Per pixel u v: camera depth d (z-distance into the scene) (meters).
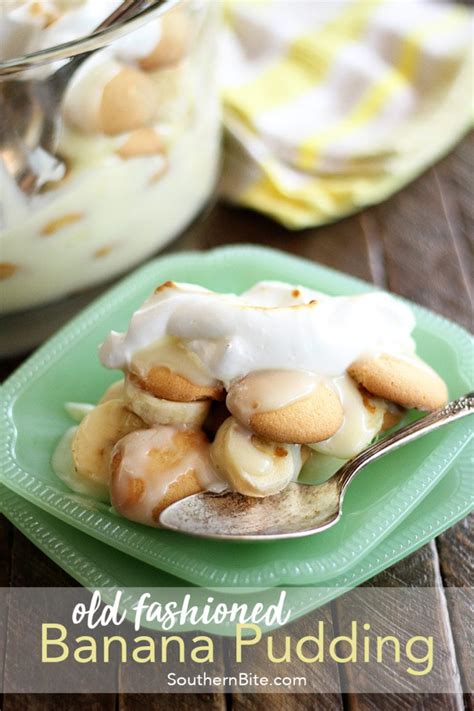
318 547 0.58
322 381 0.58
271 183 0.78
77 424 0.63
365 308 0.60
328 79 0.82
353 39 0.83
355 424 0.59
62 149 0.64
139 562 0.59
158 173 0.69
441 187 0.80
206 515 0.58
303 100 0.81
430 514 0.59
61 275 0.68
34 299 0.69
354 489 0.60
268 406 0.57
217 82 0.73
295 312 0.58
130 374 0.59
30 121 0.62
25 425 0.62
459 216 0.78
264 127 0.79
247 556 0.58
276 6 0.85
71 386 0.64
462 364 0.63
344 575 0.58
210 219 0.78
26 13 0.64
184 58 0.67
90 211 0.67
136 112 0.65
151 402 0.58
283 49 0.83
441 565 0.60
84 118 0.64
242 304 0.58
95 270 0.69
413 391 0.59
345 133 0.80
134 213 0.69
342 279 0.67
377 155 0.79
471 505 0.59
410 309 0.66
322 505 0.58
